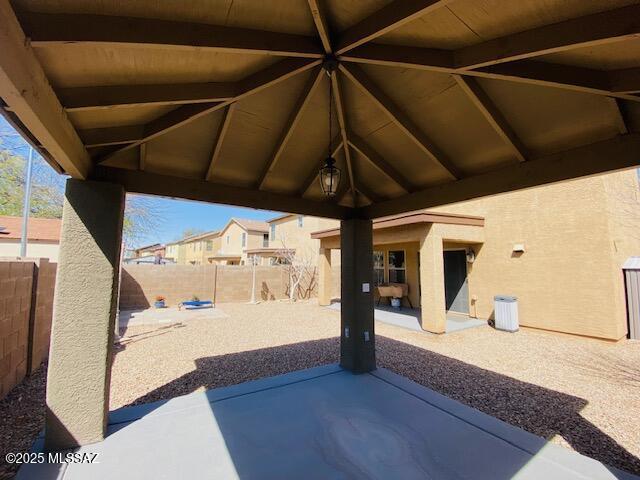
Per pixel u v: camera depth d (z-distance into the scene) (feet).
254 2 6.15
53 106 6.77
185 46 6.15
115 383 15.51
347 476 8.38
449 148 11.81
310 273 55.62
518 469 8.70
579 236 24.35
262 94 10.24
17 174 33.96
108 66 6.97
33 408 12.62
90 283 10.20
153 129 9.99
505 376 16.44
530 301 27.14
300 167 14.20
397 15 6.15
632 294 24.08
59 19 5.38
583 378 16.15
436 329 25.61
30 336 16.16
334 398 13.23
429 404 12.69
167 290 43.39
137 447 9.71
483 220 30.73
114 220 10.64
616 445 10.25
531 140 10.19
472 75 7.93
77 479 8.23
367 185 16.12
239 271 49.03
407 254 38.47
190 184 12.52
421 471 8.59
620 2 5.35
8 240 40.32
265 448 9.69
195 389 14.79
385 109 9.97
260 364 18.47
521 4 5.83
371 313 16.87
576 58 7.07
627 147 8.39
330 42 7.45
